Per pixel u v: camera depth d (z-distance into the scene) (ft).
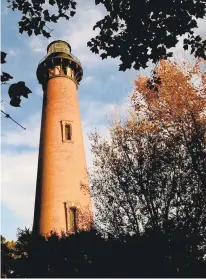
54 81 116.47
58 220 88.22
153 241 47.60
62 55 120.78
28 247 53.26
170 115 63.57
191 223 50.52
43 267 49.73
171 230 49.65
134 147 61.21
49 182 95.40
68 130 106.63
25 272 49.73
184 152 57.98
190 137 59.77
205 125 60.95
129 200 56.18
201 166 54.80
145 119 65.46
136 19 34.76
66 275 47.57
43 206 92.12
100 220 57.72
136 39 35.88
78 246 51.08
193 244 48.73
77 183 96.37
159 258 46.03
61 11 36.73
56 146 101.55
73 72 122.83
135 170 57.67
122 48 36.37
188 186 54.03
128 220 55.11
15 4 35.96
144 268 45.44
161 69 66.54
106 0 34.86
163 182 54.95
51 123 106.73
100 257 48.16
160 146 59.57
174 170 56.03
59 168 97.45
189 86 64.64
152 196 54.34
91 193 60.44
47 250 51.49
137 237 48.85
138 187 56.13
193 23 34.86
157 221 51.80
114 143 63.77
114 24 35.94
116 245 48.73
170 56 37.06
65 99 112.16
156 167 56.34
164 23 34.96
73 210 91.30
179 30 35.17
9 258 51.57
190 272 45.39
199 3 33.78
